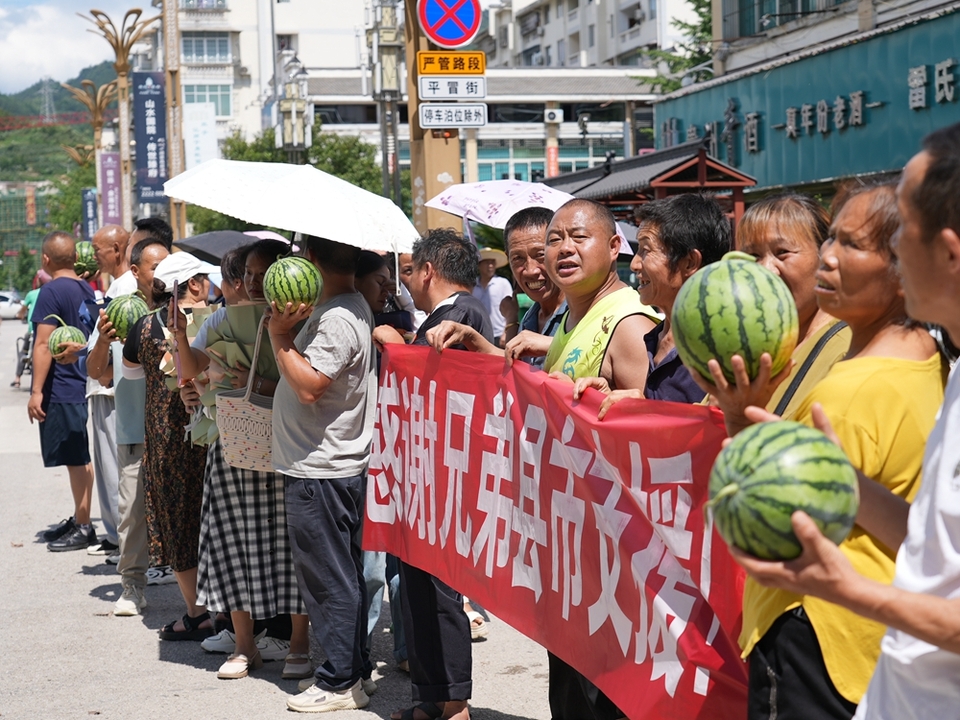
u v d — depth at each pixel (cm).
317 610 464
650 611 279
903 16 1348
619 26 5438
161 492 572
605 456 297
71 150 5006
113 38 2670
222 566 504
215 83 6662
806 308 271
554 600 332
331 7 7188
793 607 221
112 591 682
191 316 575
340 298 465
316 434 456
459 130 891
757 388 215
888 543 197
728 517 167
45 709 472
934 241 168
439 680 423
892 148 1294
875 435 206
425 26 855
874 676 191
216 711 465
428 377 412
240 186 479
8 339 4644
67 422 795
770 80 1566
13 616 627
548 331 490
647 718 279
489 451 371
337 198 477
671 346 349
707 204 351
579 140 5166
